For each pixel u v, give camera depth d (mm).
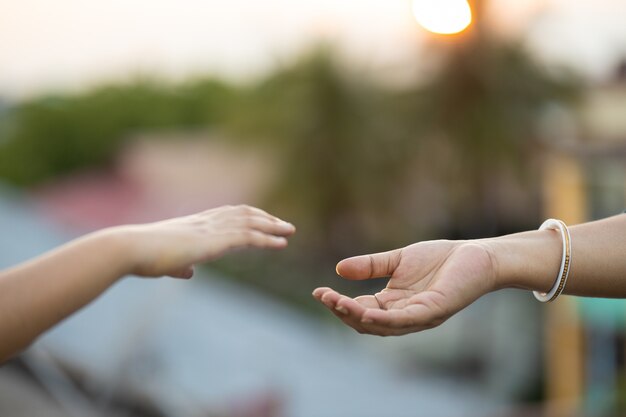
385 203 13602
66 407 3334
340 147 13664
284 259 13344
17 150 21297
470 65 12445
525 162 12320
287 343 5707
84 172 20812
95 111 21641
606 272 1358
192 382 4352
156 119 21688
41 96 22000
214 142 15828
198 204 14133
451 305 1250
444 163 13000
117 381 3748
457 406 5672
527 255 1354
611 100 9508
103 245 1217
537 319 8516
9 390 3297
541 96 12109
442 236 13359
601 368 7531
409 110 13219
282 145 13992
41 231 7602
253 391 4434
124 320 4184
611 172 7660
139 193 15812
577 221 7840
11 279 1191
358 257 1338
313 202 13844
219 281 7125
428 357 8227
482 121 12586
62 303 1189
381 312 1194
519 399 7895
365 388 5312
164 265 1229
